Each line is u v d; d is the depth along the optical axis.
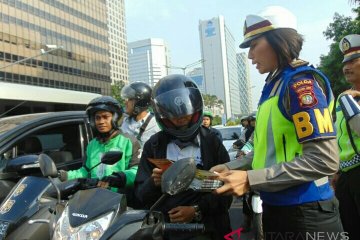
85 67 81.38
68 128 4.59
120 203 2.03
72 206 2.01
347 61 3.51
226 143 11.51
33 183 2.87
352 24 27.83
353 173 3.11
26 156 3.01
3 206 2.72
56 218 2.02
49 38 71.19
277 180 1.86
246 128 7.58
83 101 12.64
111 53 122.06
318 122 1.85
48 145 4.27
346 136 3.17
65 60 75.06
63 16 75.56
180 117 2.59
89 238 1.84
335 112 3.41
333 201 2.08
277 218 2.08
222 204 2.67
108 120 3.49
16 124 4.12
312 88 1.91
